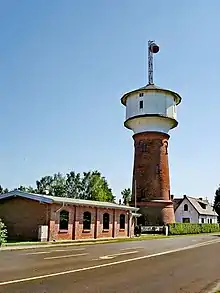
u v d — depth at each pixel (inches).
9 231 1280.8
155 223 1897.1
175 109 2003.0
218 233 2439.7
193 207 3181.6
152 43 2153.1
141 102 1947.6
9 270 504.7
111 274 486.9
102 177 3129.9
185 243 1213.1
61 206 1256.8
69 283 410.3
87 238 1350.9
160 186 1931.6
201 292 393.4
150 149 1943.9
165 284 433.4
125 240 1338.6
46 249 904.3
